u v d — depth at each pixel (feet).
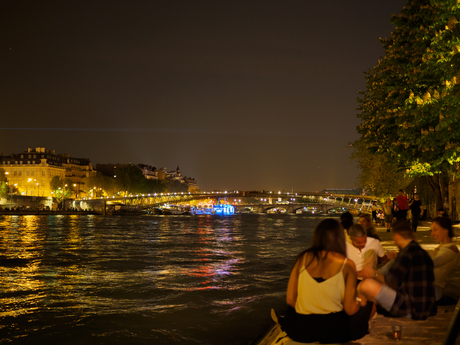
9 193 471.62
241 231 178.81
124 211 530.27
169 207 617.21
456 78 52.03
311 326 16.07
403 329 21.48
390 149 80.43
